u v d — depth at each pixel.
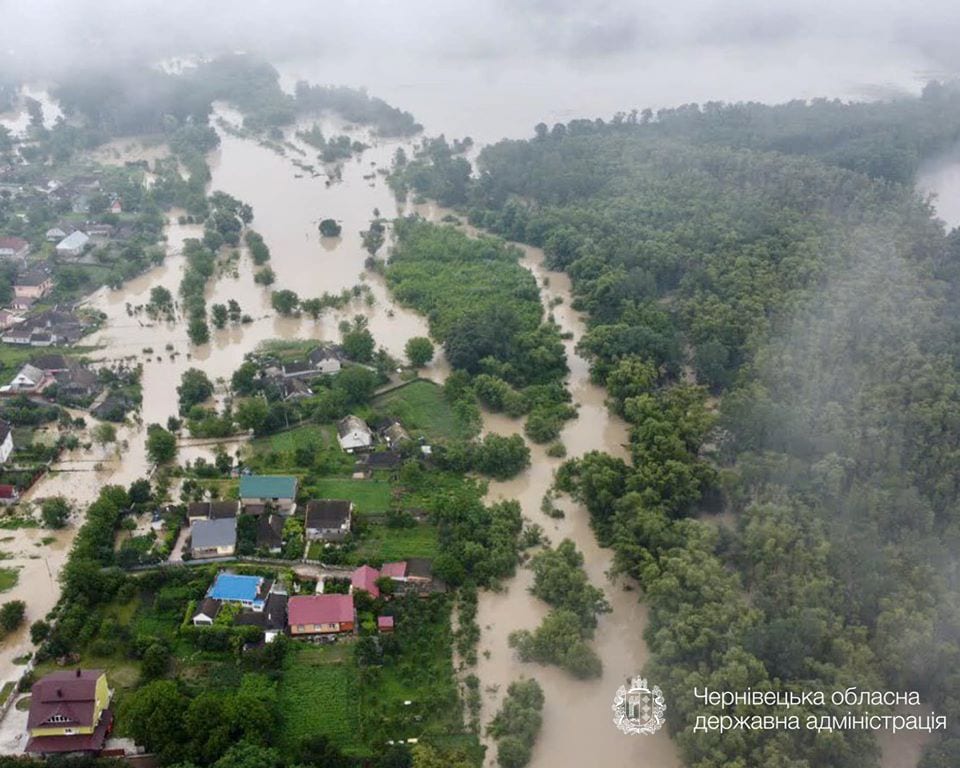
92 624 119.44
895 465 149.50
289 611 121.38
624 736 111.00
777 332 194.38
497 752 106.81
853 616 120.38
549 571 130.62
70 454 162.38
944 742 104.44
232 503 143.00
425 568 133.38
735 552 133.62
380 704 111.75
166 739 100.69
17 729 105.75
